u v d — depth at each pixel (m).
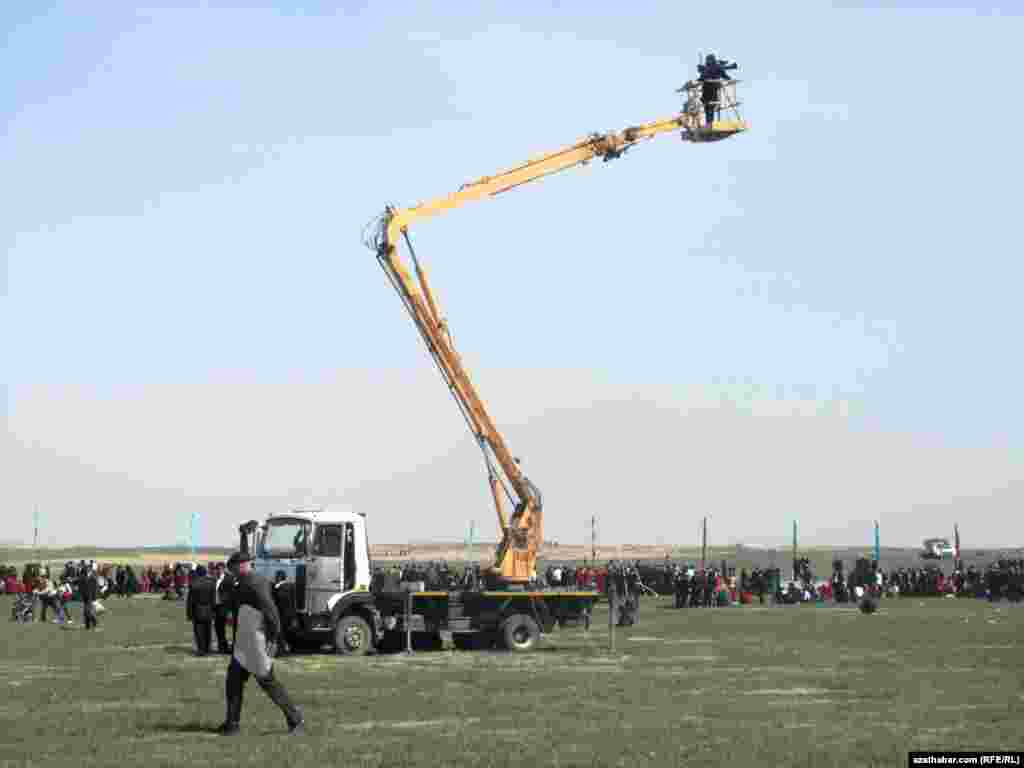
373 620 33.00
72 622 48.53
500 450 40.12
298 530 32.78
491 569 39.62
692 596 66.06
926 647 34.81
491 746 16.42
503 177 43.84
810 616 53.34
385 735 17.48
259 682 17.45
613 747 16.41
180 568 71.94
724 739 17.22
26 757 15.45
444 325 40.53
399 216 40.69
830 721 19.19
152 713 19.77
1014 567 70.75
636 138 45.91
